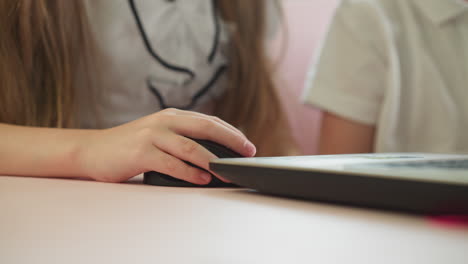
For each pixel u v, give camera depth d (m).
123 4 0.78
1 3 0.64
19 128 0.44
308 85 1.02
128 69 0.80
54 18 0.71
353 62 0.97
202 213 0.19
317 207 0.22
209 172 0.33
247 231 0.15
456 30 0.92
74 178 0.41
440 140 0.90
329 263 0.11
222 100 0.95
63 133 0.42
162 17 0.82
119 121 0.81
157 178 0.34
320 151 1.03
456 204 0.18
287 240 0.14
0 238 0.14
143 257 0.12
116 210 0.20
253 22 0.99
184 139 0.34
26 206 0.21
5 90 0.63
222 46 0.92
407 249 0.13
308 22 1.41
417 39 0.93
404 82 0.93
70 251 0.12
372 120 0.96
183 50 0.85
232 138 0.35
